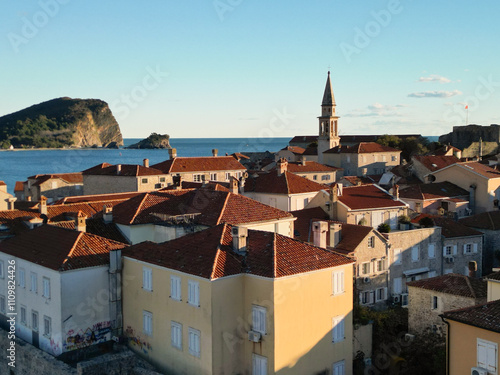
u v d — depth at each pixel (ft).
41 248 149.28
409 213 237.04
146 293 138.21
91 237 148.15
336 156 485.56
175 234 161.99
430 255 207.31
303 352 125.59
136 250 143.74
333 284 132.05
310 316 126.93
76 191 385.70
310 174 385.50
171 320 131.03
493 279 127.03
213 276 120.37
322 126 517.96
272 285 119.55
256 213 169.48
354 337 152.35
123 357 130.41
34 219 175.73
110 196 253.65
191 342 125.90
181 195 183.11
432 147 549.54
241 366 126.00
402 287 198.29
